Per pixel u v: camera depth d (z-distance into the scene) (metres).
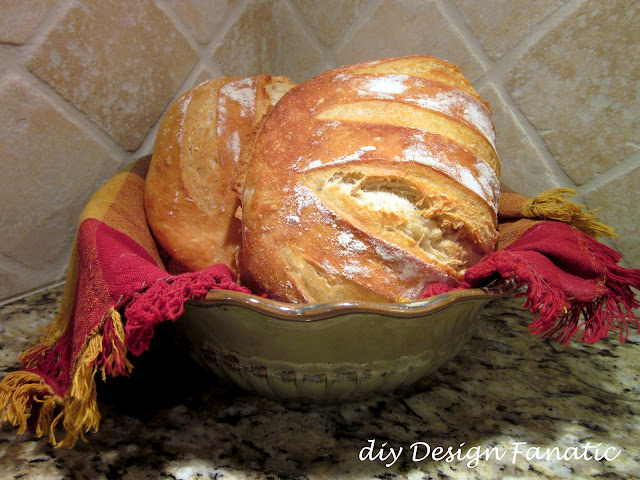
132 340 0.32
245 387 0.38
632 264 0.58
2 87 0.45
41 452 0.34
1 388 0.33
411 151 0.37
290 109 0.41
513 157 0.61
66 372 0.35
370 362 0.34
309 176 0.37
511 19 0.56
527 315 0.55
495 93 0.59
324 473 0.33
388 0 0.63
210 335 0.36
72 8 0.48
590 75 0.54
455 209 0.37
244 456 0.34
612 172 0.56
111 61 0.53
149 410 0.38
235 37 0.66
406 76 0.41
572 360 0.47
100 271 0.34
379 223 0.36
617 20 0.51
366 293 0.36
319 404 0.39
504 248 0.42
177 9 0.58
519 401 0.40
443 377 0.43
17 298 0.53
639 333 0.51
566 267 0.37
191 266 0.45
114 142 0.56
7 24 0.44
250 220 0.39
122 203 0.46
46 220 0.52
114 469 0.32
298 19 0.71
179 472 0.32
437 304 0.31
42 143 0.50
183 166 0.47
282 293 0.37
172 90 0.60
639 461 0.34
